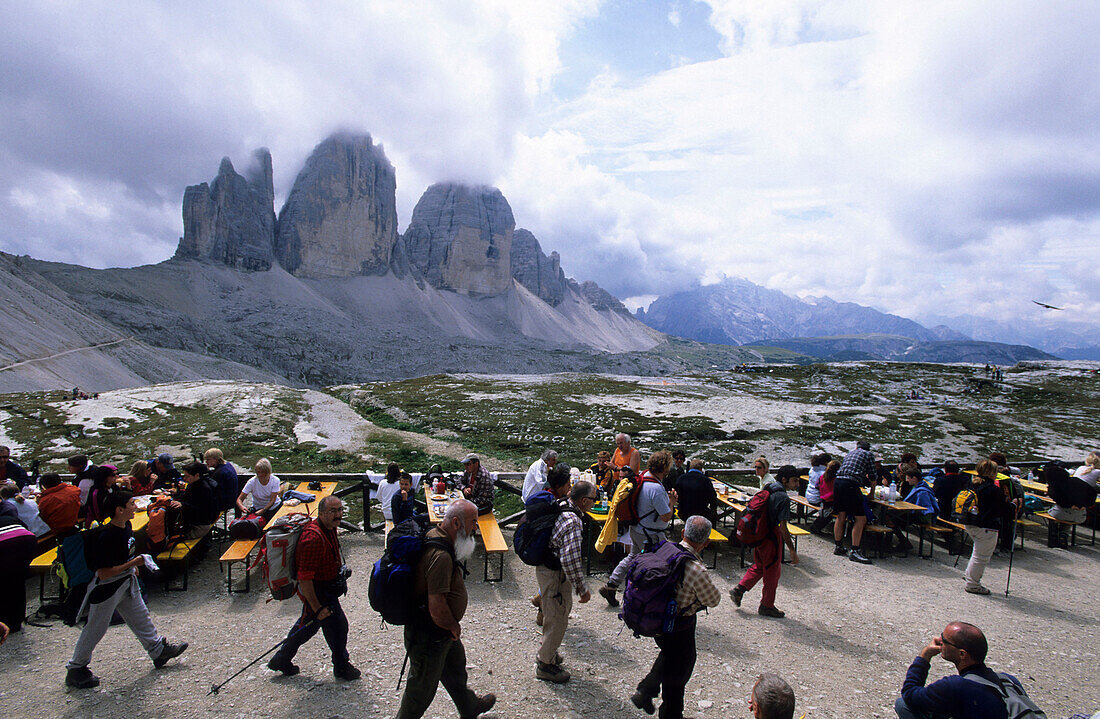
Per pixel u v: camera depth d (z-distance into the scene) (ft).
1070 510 51.88
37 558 34.22
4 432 101.35
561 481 25.80
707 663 27.43
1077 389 215.51
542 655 25.16
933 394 219.61
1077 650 31.17
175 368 449.06
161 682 24.45
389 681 24.90
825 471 52.49
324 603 23.85
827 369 288.71
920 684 19.40
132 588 24.70
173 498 39.50
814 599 37.55
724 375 277.85
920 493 49.96
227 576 39.19
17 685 24.13
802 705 23.81
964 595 39.75
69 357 316.40
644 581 21.17
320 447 90.74
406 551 19.56
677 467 46.98
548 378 223.92
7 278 391.45
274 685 24.22
